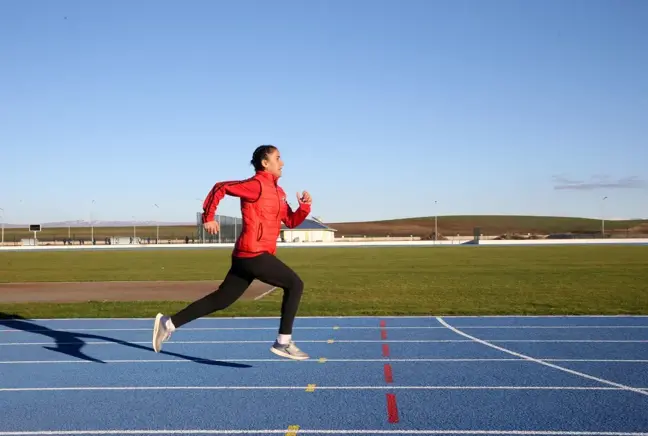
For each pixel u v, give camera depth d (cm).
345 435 543
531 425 564
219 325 1199
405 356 887
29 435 552
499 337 1044
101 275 2962
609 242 8506
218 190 606
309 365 828
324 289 2050
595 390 686
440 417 590
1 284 2431
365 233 15625
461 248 6738
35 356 909
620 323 1196
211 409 625
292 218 659
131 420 591
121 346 989
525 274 2734
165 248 7888
